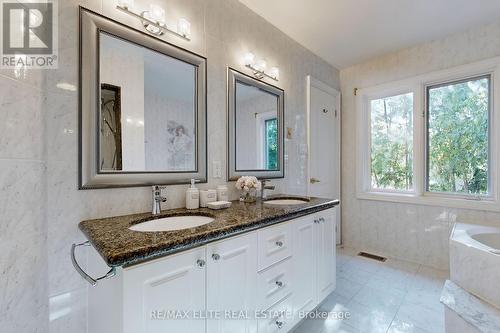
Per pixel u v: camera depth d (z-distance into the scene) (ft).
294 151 8.20
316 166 9.25
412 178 8.98
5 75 2.68
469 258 4.75
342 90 10.64
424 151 8.66
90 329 3.55
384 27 7.54
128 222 3.62
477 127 7.73
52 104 3.34
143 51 4.42
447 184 8.32
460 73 7.77
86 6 3.70
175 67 4.90
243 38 6.40
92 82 3.70
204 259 3.22
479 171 7.71
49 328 3.31
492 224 6.77
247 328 3.86
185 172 5.00
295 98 8.29
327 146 9.91
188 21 5.10
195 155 5.20
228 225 3.51
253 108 6.68
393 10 6.70
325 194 9.75
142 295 2.60
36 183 3.10
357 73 10.23
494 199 7.26
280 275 4.54
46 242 3.27
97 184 3.73
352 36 8.07
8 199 2.70
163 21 4.48
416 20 7.16
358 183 10.14
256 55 6.77
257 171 6.75
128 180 4.11
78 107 3.58
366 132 10.18
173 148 4.84
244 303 3.80
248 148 6.51
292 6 6.53
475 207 7.48
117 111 4.05
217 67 5.71
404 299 6.34
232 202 5.81
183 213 4.50
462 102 8.02
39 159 3.15
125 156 4.15
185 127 5.04
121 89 4.10
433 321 5.42
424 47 8.52
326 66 9.95
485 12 6.78
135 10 4.25
